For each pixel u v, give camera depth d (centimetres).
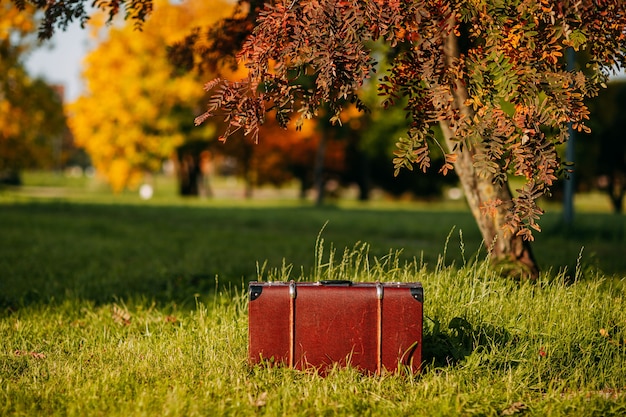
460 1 496
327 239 1936
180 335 676
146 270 1235
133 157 4691
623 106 4069
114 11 823
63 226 2281
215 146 5112
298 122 520
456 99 639
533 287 746
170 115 4584
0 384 526
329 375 520
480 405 480
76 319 803
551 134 520
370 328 527
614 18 495
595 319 661
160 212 3253
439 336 588
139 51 4447
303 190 6269
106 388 507
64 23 773
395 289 527
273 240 1911
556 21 491
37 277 1138
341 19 482
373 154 4525
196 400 481
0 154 3994
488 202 515
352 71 484
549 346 589
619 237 1881
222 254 1510
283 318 531
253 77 512
